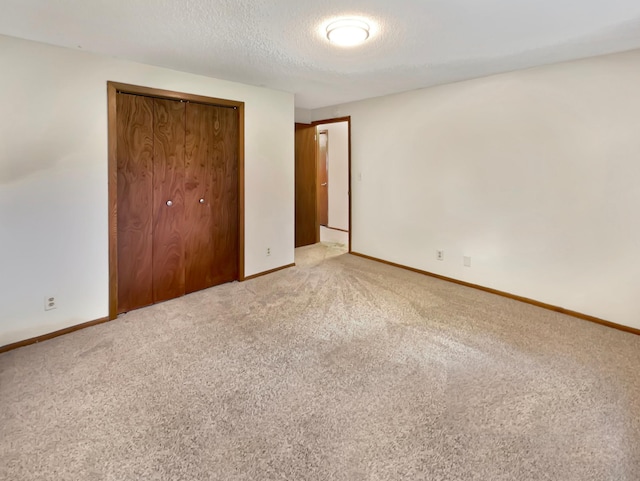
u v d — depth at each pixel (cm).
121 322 291
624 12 205
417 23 221
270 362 230
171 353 241
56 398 192
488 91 349
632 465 148
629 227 270
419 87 399
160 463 150
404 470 147
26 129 242
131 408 185
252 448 159
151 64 302
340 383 207
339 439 164
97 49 263
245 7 201
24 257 248
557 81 300
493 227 357
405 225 447
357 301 340
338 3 196
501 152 344
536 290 329
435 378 212
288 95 430
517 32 235
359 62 302
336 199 756
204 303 334
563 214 305
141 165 309
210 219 371
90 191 275
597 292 290
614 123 271
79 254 274
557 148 304
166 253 337
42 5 196
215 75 341
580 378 211
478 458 153
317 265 471
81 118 266
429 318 300
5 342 244
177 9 202
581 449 157
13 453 155
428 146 409
